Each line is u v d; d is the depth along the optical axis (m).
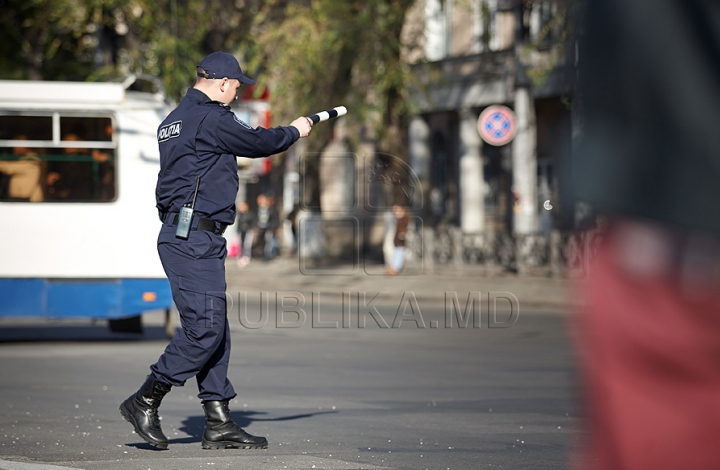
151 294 30.48
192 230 12.61
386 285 49.59
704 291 2.37
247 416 16.59
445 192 73.12
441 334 32.41
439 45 69.56
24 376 22.14
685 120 2.38
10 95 30.55
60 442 13.85
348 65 57.34
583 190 2.48
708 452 2.34
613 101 2.43
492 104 65.62
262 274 58.88
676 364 2.37
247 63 60.59
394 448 13.45
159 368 12.73
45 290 30.22
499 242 53.41
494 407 17.61
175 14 56.94
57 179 30.48
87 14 55.16
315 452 13.07
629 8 2.43
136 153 30.72
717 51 2.38
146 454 12.87
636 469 2.40
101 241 30.38
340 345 29.23
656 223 2.40
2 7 60.75
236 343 29.91
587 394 2.52
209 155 12.70
